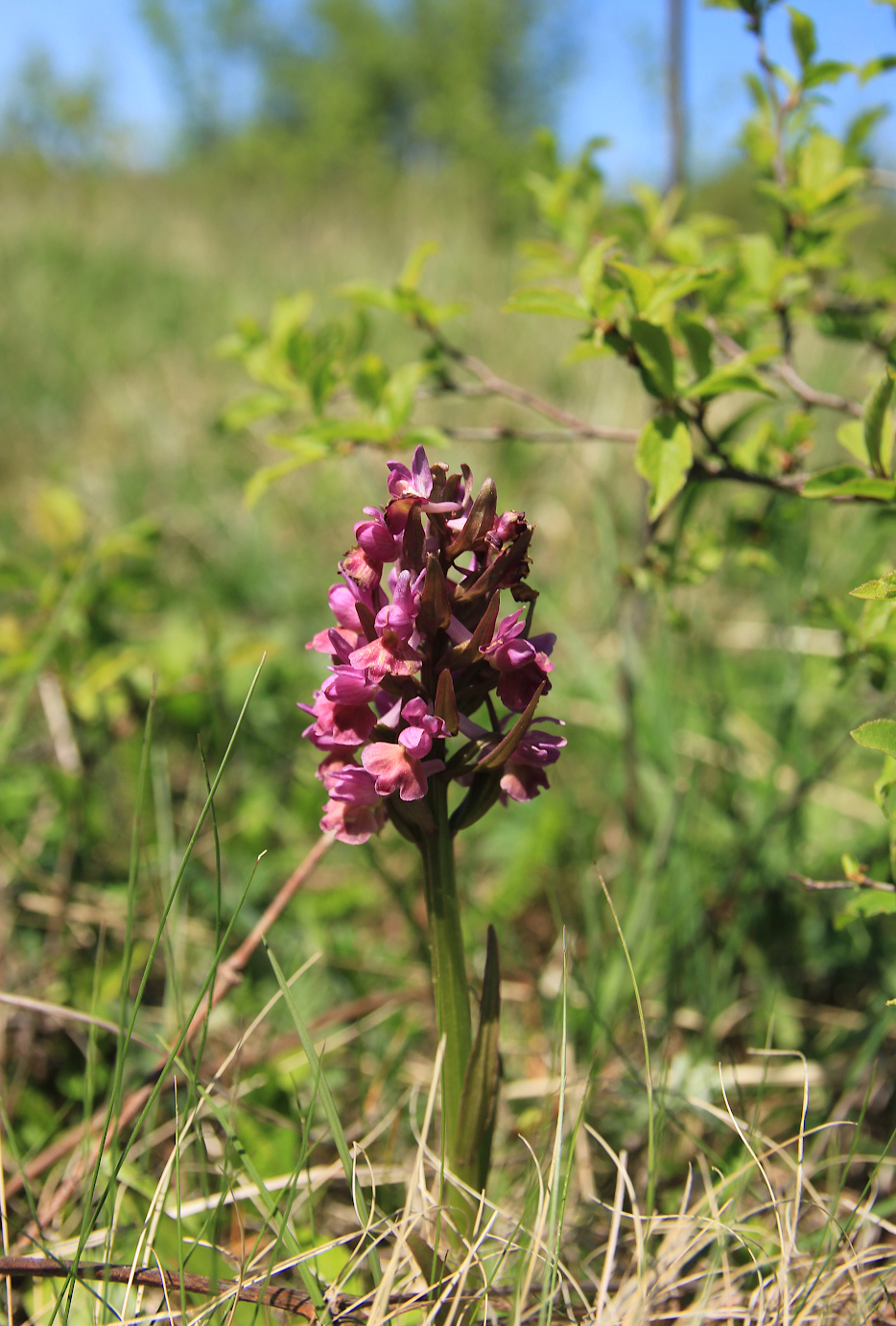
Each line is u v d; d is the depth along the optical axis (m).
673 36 0.68
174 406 1.48
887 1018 0.58
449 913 0.50
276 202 2.98
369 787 0.49
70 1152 0.56
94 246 2.39
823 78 0.59
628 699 0.66
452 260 1.87
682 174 0.70
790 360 0.61
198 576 1.07
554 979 0.63
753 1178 0.57
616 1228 0.51
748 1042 0.62
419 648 0.49
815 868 0.66
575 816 0.68
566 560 1.06
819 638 0.82
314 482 1.22
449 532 0.49
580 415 1.17
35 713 0.83
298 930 0.65
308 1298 0.50
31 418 1.48
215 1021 0.62
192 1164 0.57
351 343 0.64
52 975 0.62
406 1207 0.50
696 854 0.68
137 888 0.66
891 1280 0.53
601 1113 0.58
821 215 0.62
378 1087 0.59
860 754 0.77
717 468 0.58
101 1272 0.50
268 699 0.81
